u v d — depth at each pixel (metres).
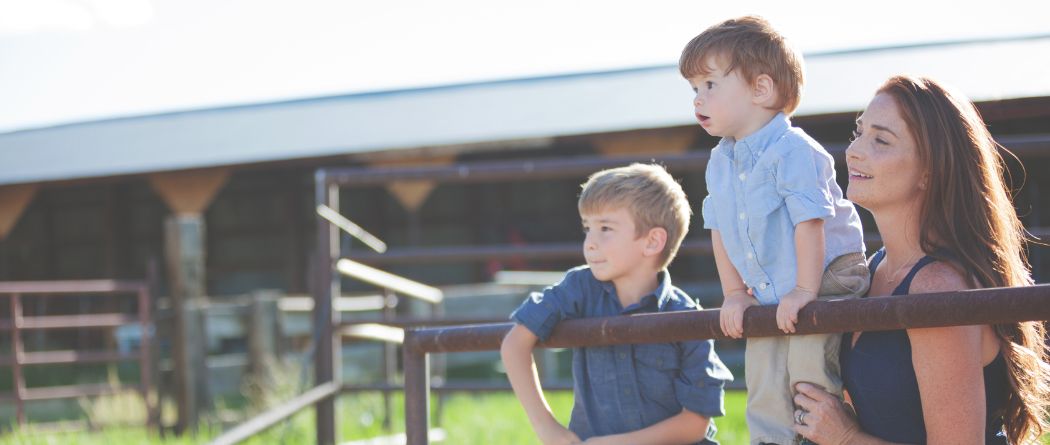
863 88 12.07
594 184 2.66
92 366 13.47
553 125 13.79
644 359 2.62
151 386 8.00
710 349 2.64
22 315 18.22
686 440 2.60
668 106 13.99
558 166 5.29
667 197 2.65
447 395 8.19
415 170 5.57
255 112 20.78
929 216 2.26
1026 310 1.92
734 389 4.62
